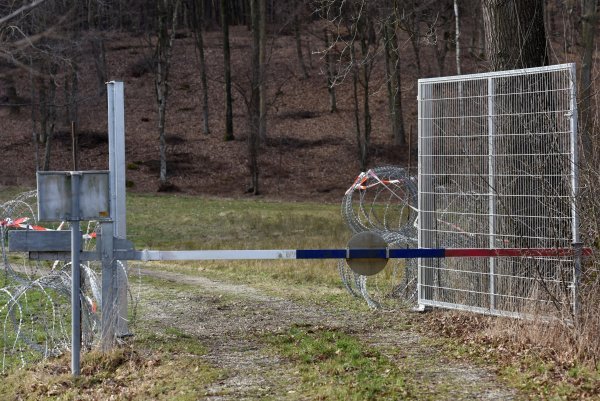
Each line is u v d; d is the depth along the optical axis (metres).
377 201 43.47
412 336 11.09
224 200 43.91
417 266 13.41
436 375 8.90
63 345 10.82
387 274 17.70
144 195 45.59
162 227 35.75
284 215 36.94
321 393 8.22
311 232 32.53
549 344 9.66
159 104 48.62
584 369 8.73
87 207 9.46
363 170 49.25
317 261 21.44
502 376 8.80
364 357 9.81
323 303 14.25
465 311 11.98
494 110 11.64
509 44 13.12
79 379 9.41
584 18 17.69
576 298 9.98
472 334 10.91
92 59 54.47
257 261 21.89
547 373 8.66
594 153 10.30
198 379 9.02
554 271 10.85
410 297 13.93
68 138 55.34
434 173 12.52
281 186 48.28
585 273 10.09
